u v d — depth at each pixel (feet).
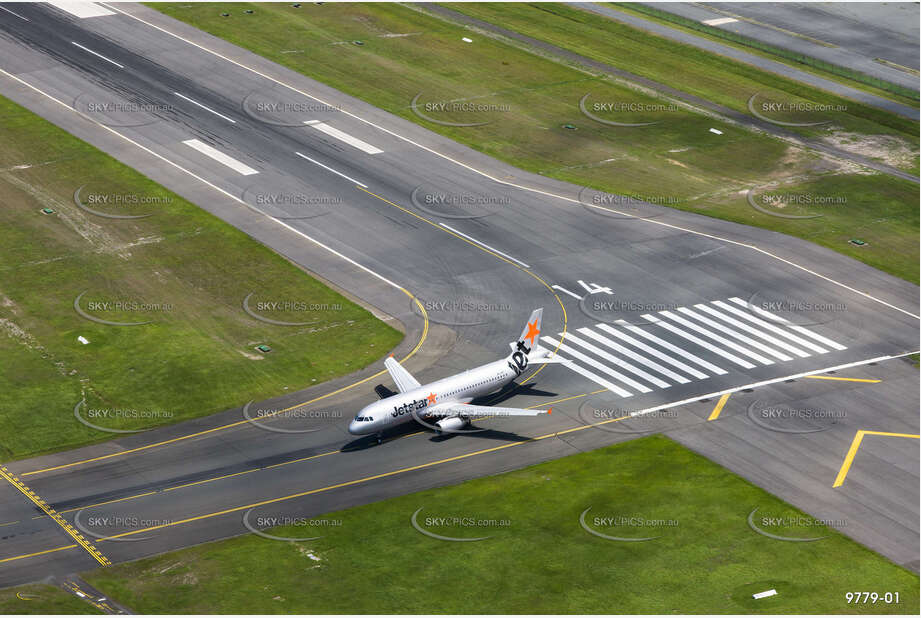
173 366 588.50
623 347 613.11
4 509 486.79
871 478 515.91
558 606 437.17
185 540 471.21
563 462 524.52
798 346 617.62
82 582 444.96
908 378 591.78
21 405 553.64
